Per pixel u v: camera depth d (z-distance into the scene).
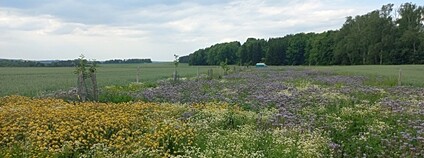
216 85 24.19
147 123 10.09
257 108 14.03
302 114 12.27
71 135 8.62
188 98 16.67
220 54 135.25
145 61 152.75
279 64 127.19
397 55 89.31
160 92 18.66
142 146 8.04
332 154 7.89
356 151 8.16
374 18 93.88
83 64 15.87
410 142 8.20
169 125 9.65
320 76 35.53
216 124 11.01
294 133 9.20
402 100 15.13
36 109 11.59
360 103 14.56
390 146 8.02
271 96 16.55
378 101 15.01
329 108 13.61
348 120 11.21
